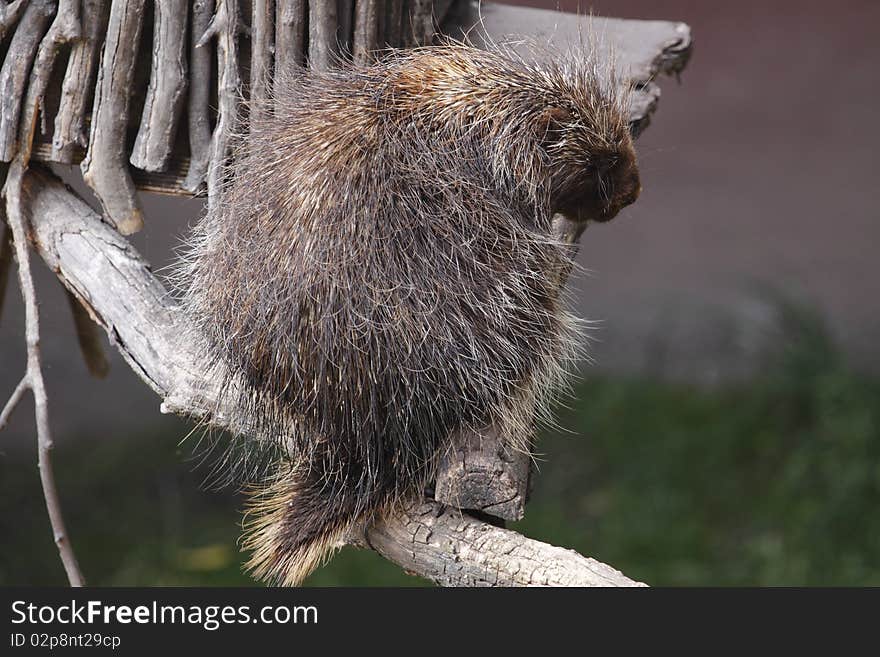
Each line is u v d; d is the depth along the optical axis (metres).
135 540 11.89
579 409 13.86
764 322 15.59
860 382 12.82
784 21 23.53
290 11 5.56
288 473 5.22
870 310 15.72
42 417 5.86
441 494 4.67
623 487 12.64
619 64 6.91
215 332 5.10
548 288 5.16
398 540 4.79
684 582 10.77
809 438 12.52
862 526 11.21
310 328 4.67
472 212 4.88
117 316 5.64
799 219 18.67
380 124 4.92
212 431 5.55
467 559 4.59
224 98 5.73
